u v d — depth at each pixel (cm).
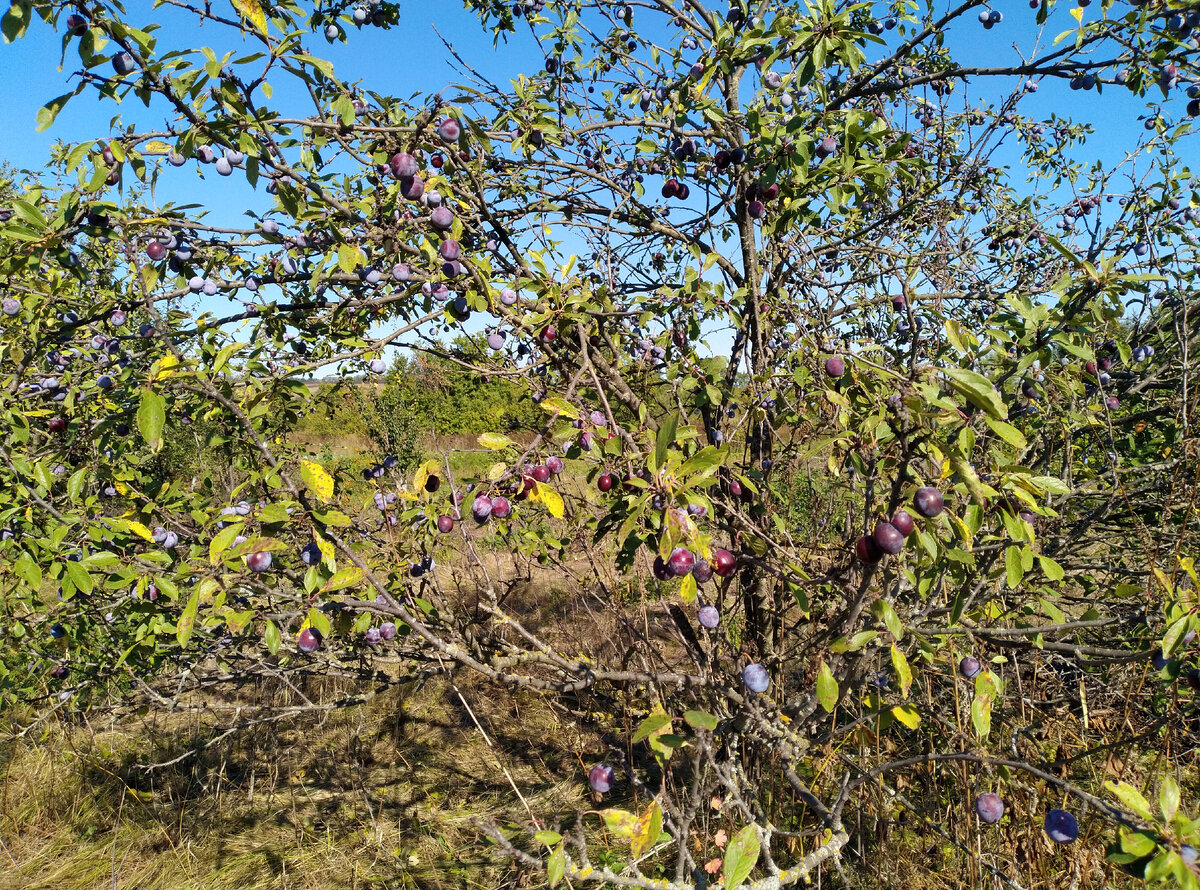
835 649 138
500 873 316
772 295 285
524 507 272
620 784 365
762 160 240
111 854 350
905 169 260
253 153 159
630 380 290
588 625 334
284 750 443
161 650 271
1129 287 195
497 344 242
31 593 271
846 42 217
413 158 187
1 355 226
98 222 183
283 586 250
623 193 307
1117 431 305
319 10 249
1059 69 254
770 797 257
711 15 283
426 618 228
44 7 133
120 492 262
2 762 414
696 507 154
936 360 240
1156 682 238
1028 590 213
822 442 174
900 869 250
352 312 245
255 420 215
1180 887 104
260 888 322
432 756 429
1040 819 215
